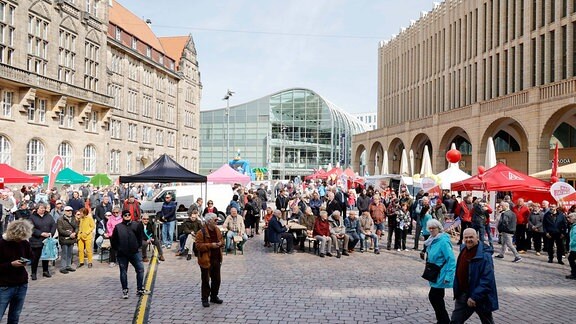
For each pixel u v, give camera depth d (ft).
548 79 102.22
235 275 41.01
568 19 96.02
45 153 117.39
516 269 45.09
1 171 55.93
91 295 33.50
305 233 55.98
